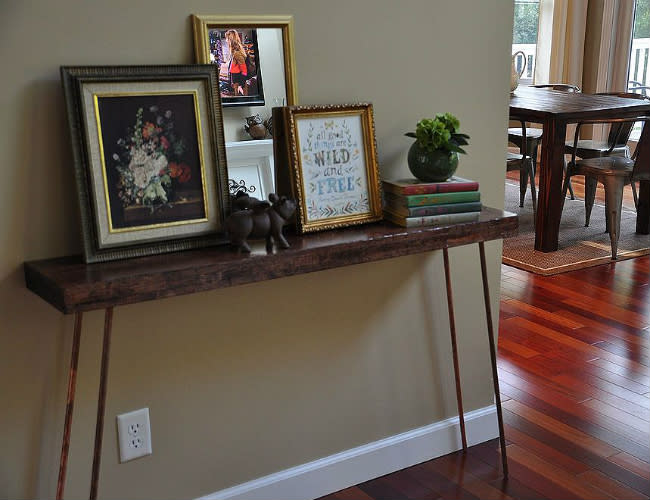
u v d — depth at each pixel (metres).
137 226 1.57
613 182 4.08
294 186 1.74
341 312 2.01
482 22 2.07
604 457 2.23
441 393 2.25
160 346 1.75
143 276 1.43
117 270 1.47
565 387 2.67
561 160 4.14
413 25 1.96
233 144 1.73
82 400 1.68
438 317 2.19
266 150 1.78
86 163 1.50
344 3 1.84
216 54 1.67
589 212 4.74
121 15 1.57
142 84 1.56
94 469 1.55
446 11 2.00
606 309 3.41
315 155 1.78
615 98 4.61
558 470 2.17
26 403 1.62
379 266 2.05
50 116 1.53
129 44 1.59
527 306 3.45
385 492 2.08
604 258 4.12
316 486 2.06
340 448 2.10
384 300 2.08
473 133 2.13
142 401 1.76
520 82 6.74
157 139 1.58
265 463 1.98
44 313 1.60
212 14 1.67
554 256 4.17
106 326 1.47
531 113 4.14
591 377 2.75
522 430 2.38
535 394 2.62
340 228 1.81
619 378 2.74
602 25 6.45
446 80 2.05
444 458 2.26
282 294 1.90
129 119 1.55
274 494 1.99
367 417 2.13
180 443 1.83
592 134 6.69
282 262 1.59
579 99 4.55
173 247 1.61
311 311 1.96
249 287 1.84
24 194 1.54
